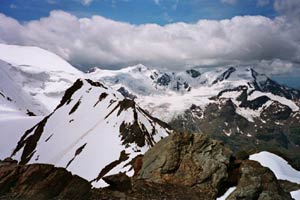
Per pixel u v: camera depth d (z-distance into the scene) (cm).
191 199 5653
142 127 13612
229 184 6378
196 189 6078
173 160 6588
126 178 5428
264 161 8275
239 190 5788
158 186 5806
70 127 16450
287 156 8931
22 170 4612
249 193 5728
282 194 6216
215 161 6481
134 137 12731
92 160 12062
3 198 4212
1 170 4528
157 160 6681
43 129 17938
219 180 6234
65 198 4541
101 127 14525
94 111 16850
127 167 10394
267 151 8988
